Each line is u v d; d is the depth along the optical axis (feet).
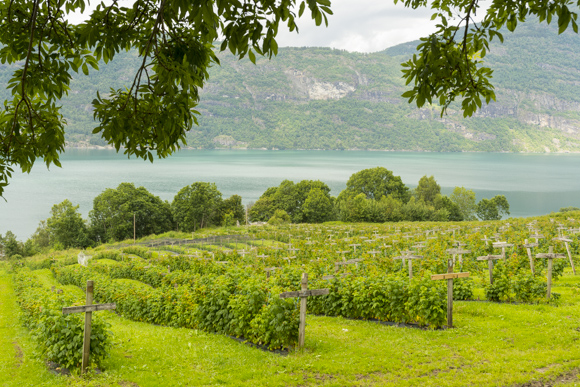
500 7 15.61
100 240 254.27
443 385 23.77
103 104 15.31
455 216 307.78
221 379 26.40
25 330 52.21
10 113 18.69
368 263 64.23
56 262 135.44
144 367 29.86
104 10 16.07
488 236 91.61
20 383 28.68
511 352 28.48
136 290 59.93
